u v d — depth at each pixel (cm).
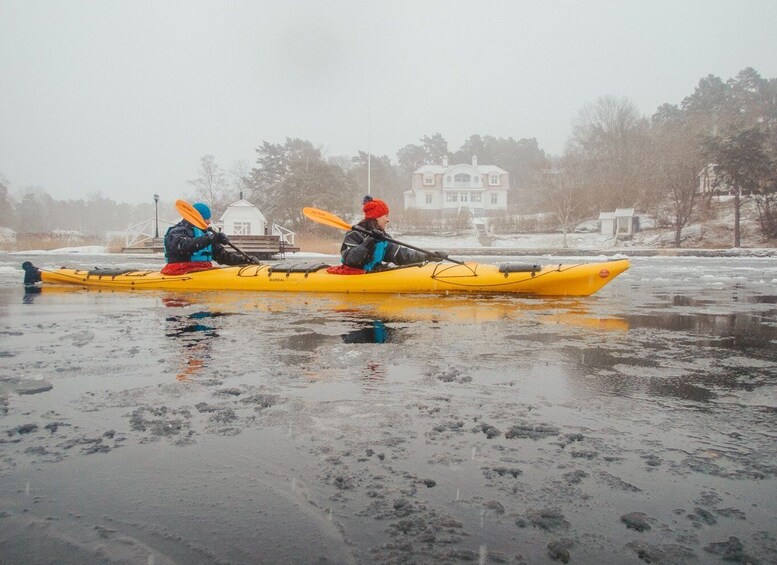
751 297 784
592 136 6291
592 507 164
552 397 272
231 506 165
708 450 206
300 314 588
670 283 1073
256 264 938
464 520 157
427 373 321
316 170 4991
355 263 807
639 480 181
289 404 260
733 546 143
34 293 845
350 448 207
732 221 4031
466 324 516
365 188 7562
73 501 167
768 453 203
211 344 412
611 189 4922
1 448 206
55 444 210
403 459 197
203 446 209
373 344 412
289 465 192
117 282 912
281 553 141
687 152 4112
